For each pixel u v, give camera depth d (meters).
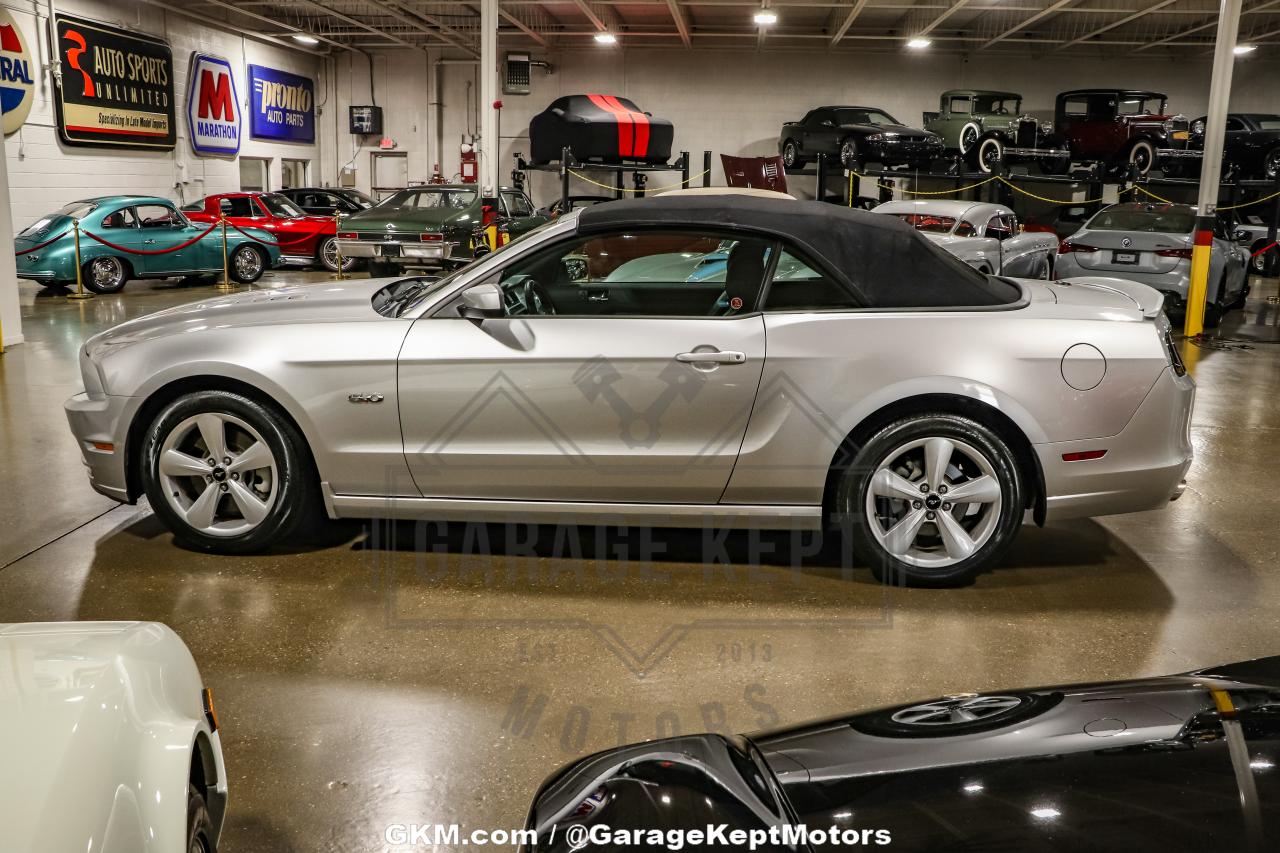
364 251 14.23
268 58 22.92
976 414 3.50
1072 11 19.95
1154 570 3.83
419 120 25.58
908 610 3.42
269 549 3.94
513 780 2.38
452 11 20.80
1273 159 17.94
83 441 3.81
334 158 25.95
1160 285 10.71
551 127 15.54
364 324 3.64
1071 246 11.38
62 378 7.54
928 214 11.36
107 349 3.82
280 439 3.70
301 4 19.95
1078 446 3.49
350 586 3.58
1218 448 5.77
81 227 13.88
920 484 3.54
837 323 3.48
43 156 16.08
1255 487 4.98
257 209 17.47
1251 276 18.41
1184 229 11.07
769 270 3.55
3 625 1.86
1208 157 10.28
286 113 23.84
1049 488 3.52
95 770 1.37
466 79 25.28
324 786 2.35
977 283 3.66
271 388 3.61
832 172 20.47
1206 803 1.16
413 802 2.29
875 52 24.69
